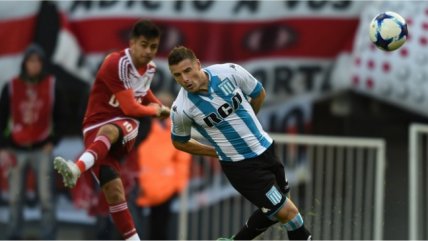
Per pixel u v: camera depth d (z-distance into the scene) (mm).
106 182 26875
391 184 39188
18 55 39375
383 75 39188
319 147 37500
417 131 37594
